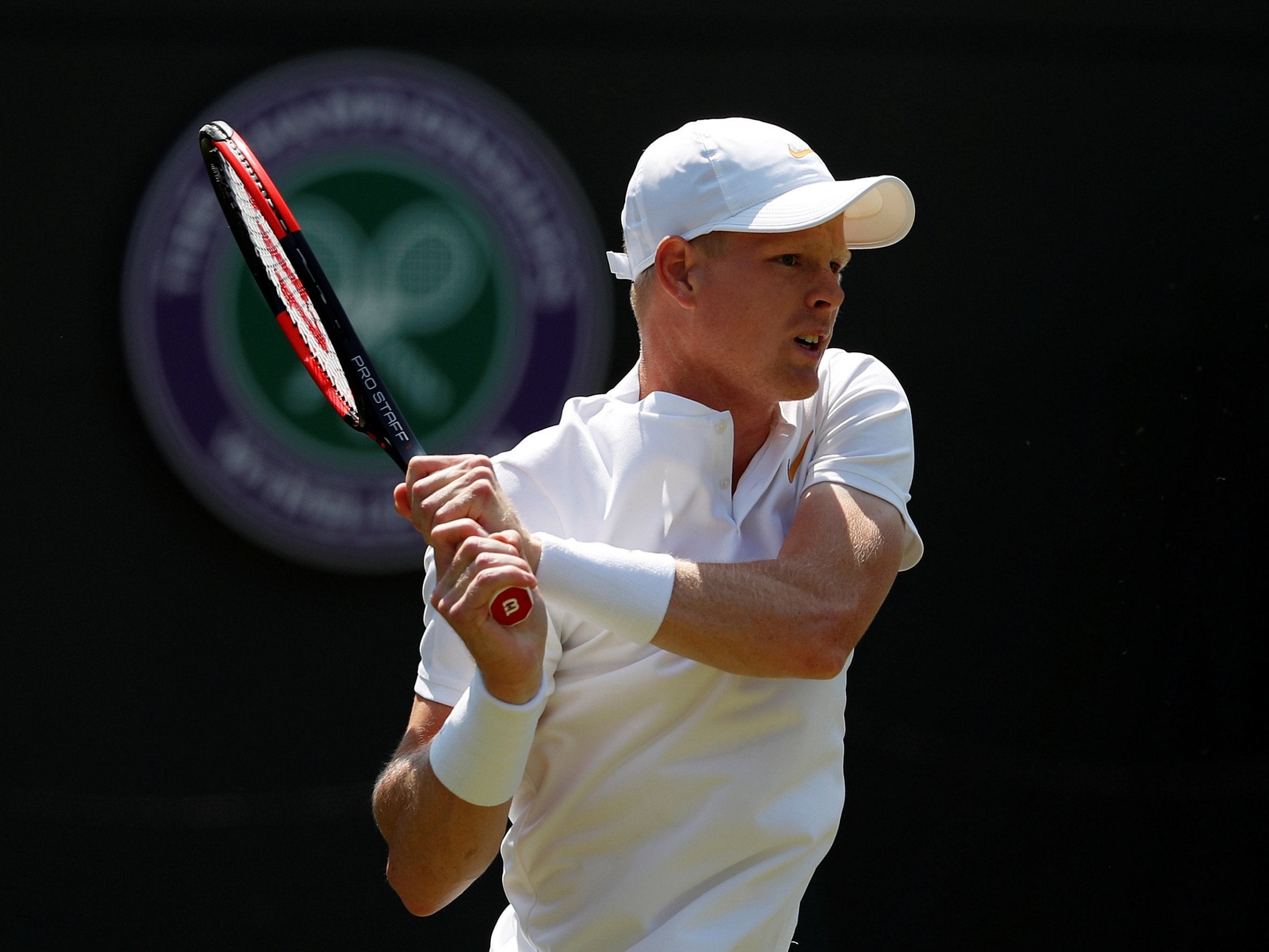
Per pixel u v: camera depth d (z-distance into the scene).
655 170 6.45
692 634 5.77
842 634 5.92
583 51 14.84
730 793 6.09
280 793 14.57
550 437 6.45
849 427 6.41
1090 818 15.05
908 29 15.07
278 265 7.50
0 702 14.35
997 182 15.13
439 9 14.70
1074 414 15.15
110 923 14.38
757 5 14.98
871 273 15.10
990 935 14.93
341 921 14.54
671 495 6.28
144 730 14.47
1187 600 15.12
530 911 6.50
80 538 14.45
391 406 6.97
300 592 14.62
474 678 5.77
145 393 14.37
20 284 14.38
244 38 14.52
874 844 14.95
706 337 6.30
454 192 14.69
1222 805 15.06
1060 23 15.08
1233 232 15.12
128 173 14.45
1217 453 15.12
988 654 15.09
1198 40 15.13
